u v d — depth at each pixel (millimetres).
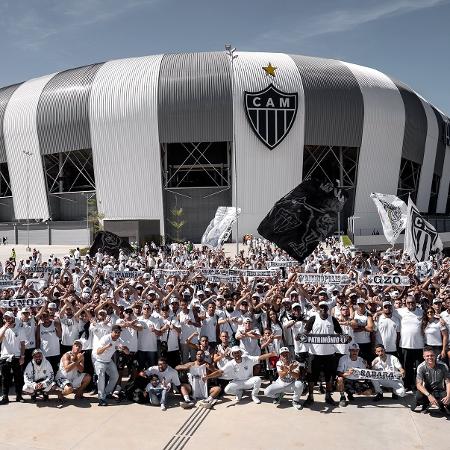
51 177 67562
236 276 16922
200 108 60500
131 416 9031
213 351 10992
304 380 10086
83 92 63906
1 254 49875
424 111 71125
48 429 8445
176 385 9938
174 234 63344
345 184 66750
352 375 9531
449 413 8656
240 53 65812
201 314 11547
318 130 61719
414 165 72938
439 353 10172
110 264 24781
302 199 12500
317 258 28578
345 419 8703
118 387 10508
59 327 10758
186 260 33625
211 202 63031
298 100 60969
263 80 61062
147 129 61500
